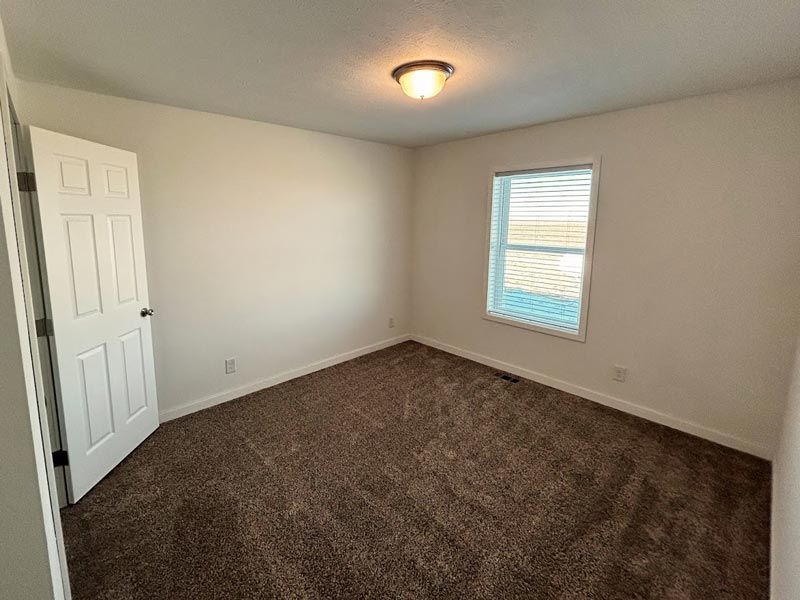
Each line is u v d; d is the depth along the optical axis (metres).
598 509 2.08
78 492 2.12
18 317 0.94
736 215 2.52
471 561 1.76
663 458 2.54
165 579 1.66
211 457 2.53
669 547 1.84
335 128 3.51
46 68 2.06
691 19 1.56
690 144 2.65
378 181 4.27
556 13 1.52
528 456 2.55
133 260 2.55
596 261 3.20
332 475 2.36
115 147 2.54
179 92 2.47
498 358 4.05
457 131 3.63
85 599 1.56
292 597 1.58
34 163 1.87
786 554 1.43
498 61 1.99
